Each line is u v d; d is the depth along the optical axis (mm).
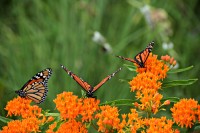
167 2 16906
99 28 15242
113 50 14328
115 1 17500
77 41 14391
